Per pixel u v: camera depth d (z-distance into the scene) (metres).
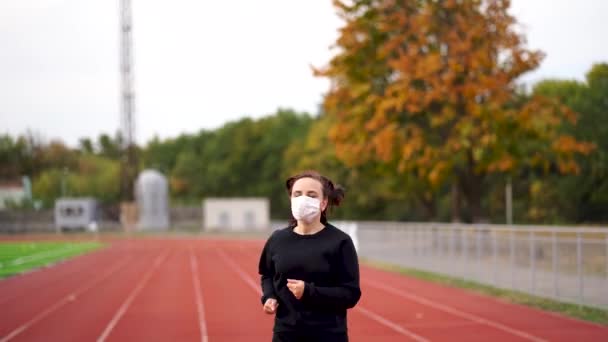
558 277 17.97
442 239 27.58
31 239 73.75
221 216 85.88
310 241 5.70
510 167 34.72
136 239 72.56
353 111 37.66
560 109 34.97
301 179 5.80
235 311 18.48
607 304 15.52
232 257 43.28
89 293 23.41
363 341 13.62
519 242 20.45
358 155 39.06
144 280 28.17
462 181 38.91
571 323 15.33
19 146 128.88
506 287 21.42
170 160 132.00
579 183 41.38
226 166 110.44
